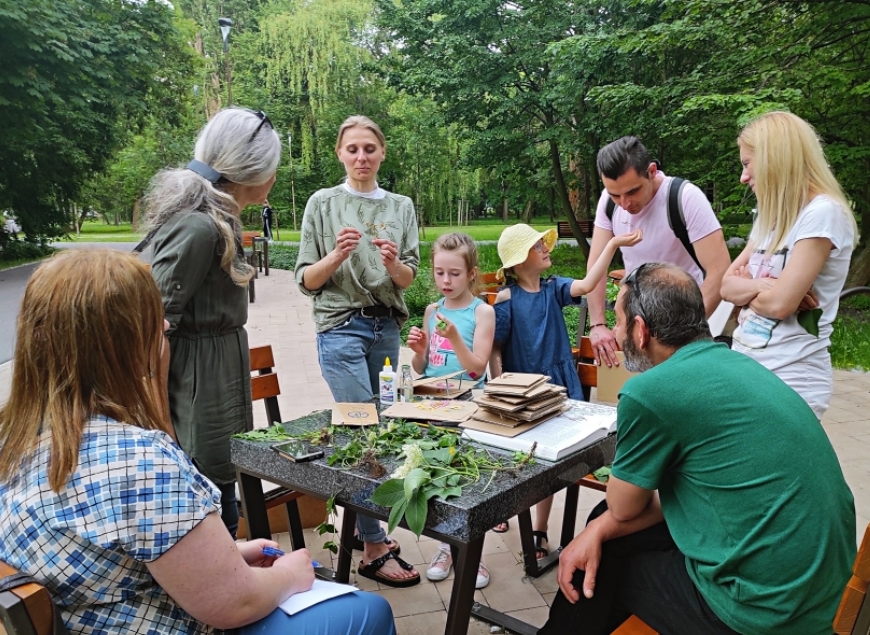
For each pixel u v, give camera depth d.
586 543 1.67
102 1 15.55
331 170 23.98
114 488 1.08
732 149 9.94
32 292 1.16
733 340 2.33
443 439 1.69
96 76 15.06
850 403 4.95
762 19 8.03
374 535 2.54
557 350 2.70
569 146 12.39
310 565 1.47
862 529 2.99
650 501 1.71
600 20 12.39
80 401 1.14
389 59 15.74
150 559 1.08
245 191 2.19
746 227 9.83
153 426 1.22
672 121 9.81
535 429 1.80
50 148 16.03
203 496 1.17
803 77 7.79
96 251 1.23
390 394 2.20
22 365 1.15
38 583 0.99
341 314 2.61
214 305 2.14
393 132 22.38
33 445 1.13
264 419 4.66
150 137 25.22
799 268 2.07
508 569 2.70
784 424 1.43
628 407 1.53
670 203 2.62
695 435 1.47
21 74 13.31
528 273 2.75
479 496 1.43
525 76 13.53
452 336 2.44
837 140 8.87
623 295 1.74
